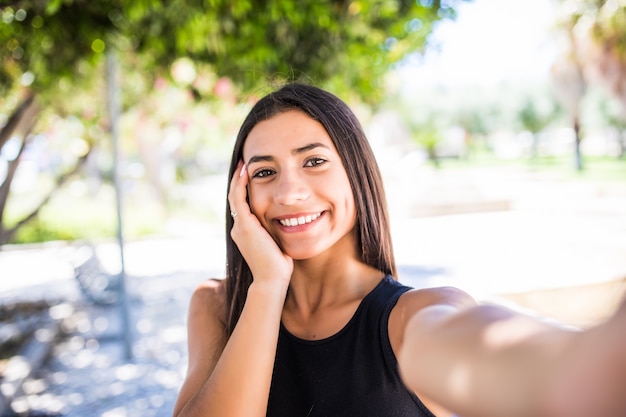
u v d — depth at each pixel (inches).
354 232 62.1
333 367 55.4
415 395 52.4
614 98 780.6
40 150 547.8
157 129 580.7
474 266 390.6
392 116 1408.7
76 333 297.9
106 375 239.0
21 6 181.5
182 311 338.3
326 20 191.8
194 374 64.9
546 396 20.9
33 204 781.3
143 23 204.1
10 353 254.7
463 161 1701.5
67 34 202.5
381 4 203.0
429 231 575.5
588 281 268.5
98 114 320.8
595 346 19.7
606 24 565.6
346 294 59.4
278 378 57.7
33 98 240.1
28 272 463.8
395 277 64.6
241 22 187.3
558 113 1744.6
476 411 24.1
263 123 60.8
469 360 25.0
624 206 661.9
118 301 350.0
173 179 940.6
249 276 65.9
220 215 804.0
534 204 705.0
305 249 57.9
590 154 1759.4
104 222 695.7
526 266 374.9
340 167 60.0
